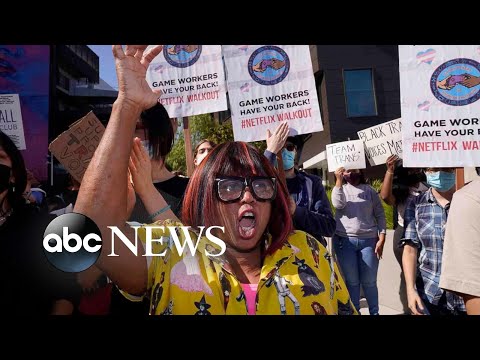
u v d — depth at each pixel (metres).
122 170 1.21
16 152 1.96
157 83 3.62
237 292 1.33
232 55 3.59
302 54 3.52
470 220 1.38
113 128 1.21
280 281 1.38
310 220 2.62
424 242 2.69
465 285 1.35
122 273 1.30
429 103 2.97
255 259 1.48
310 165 12.76
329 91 13.27
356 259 4.22
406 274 2.75
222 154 1.45
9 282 1.76
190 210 1.44
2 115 3.21
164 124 2.34
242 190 1.38
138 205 2.03
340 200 4.22
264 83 3.55
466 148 2.90
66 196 3.03
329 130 13.21
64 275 1.86
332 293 1.45
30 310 1.74
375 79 13.30
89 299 2.10
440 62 2.98
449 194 2.76
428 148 2.94
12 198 1.93
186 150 3.57
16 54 3.76
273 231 1.48
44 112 3.75
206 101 3.59
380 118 13.23
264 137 3.52
